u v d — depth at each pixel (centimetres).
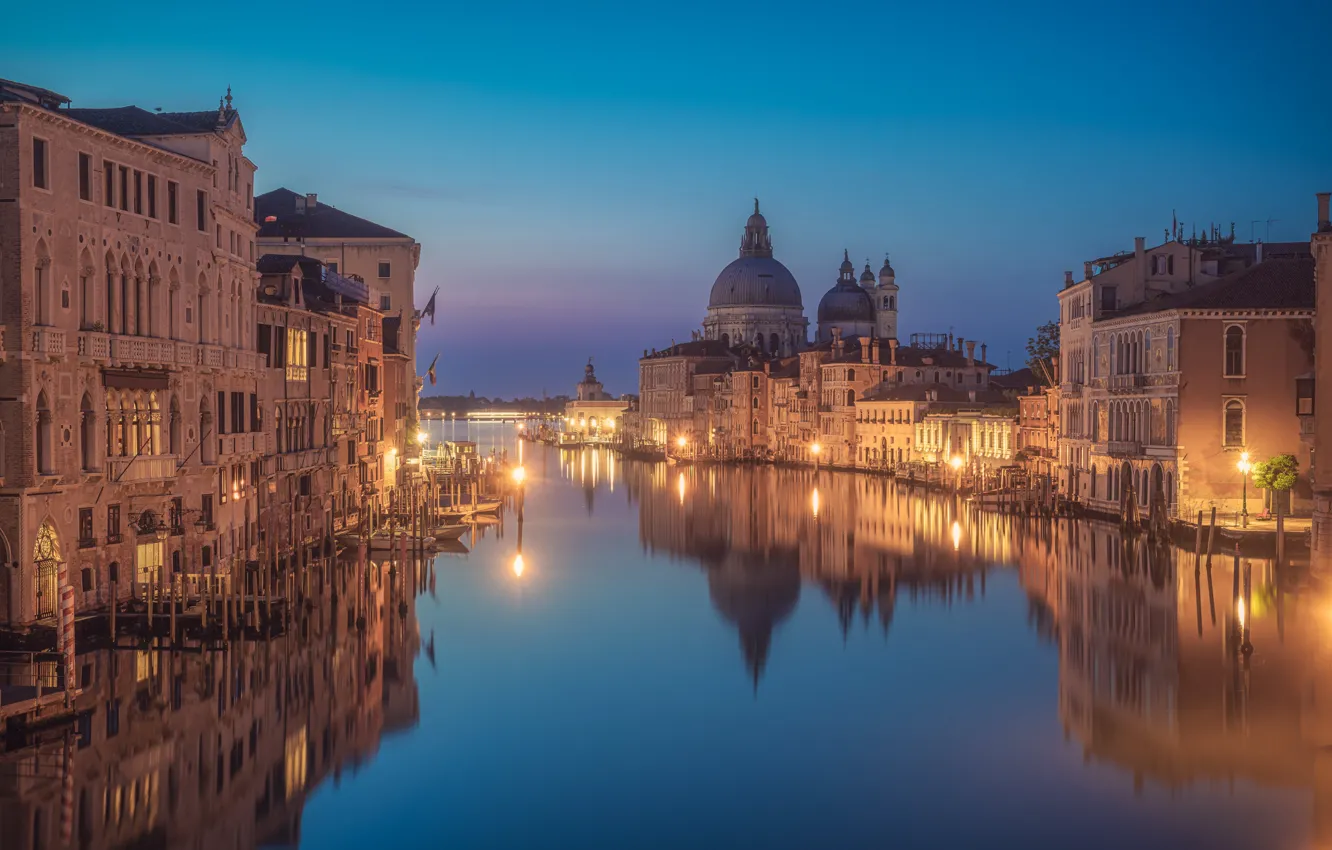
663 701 3991
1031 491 9744
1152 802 3103
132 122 5172
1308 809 3056
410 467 10112
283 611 4925
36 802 3034
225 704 3812
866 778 3291
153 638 4472
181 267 5009
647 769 3356
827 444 16312
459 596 5794
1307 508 7525
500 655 4584
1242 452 7531
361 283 8831
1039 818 3022
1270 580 5959
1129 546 7350
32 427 4094
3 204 4031
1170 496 7788
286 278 6350
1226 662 4366
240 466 5644
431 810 3064
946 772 3328
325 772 3294
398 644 4719
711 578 6500
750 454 18762
